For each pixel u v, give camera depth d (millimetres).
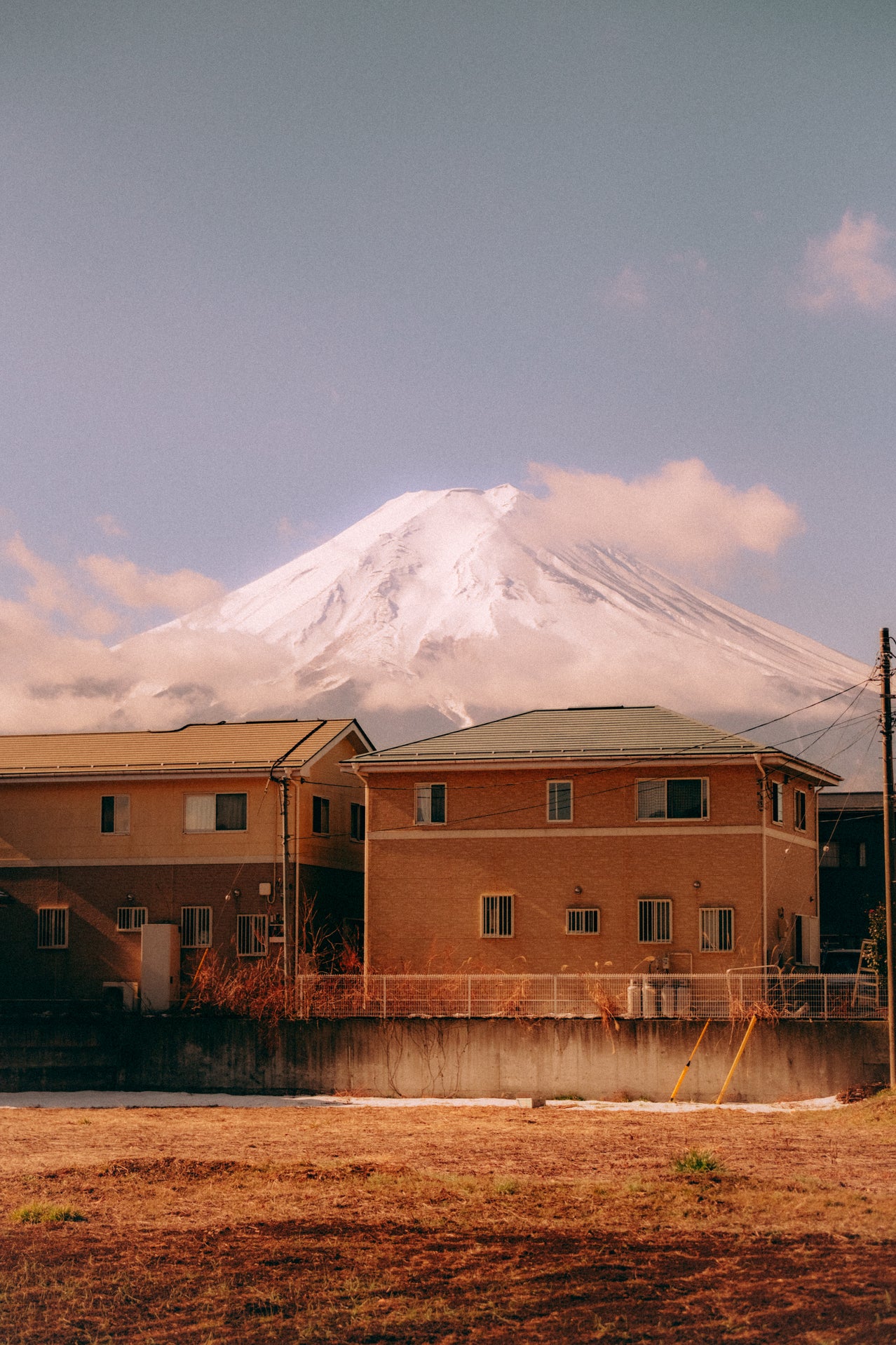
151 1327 14141
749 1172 23047
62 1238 18047
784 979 35281
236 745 46156
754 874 39125
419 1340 13695
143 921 44062
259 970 39406
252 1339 13750
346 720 47906
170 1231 18453
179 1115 32406
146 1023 37312
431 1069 35531
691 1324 14086
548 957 40000
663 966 39062
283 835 41406
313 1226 18719
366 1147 26453
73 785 45156
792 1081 33594
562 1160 24625
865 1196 20719
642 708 44500
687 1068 34094
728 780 39688
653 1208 19781
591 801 40469
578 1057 34750
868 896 51750
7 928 44844
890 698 33625
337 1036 36188
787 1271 16047
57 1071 37312
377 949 41031
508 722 44375
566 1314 14484
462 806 41281
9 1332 13961
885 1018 34062
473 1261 16797
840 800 53094
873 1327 13750
